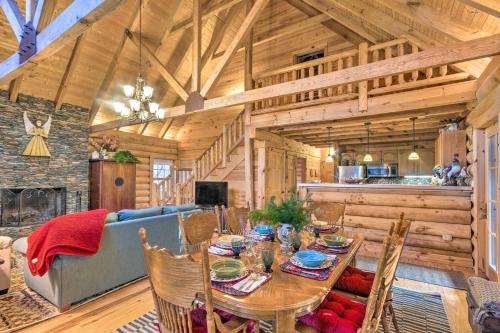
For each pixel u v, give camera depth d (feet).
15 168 17.44
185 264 4.07
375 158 27.09
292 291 4.70
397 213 13.92
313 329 5.28
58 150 19.58
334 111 15.31
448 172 13.67
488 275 10.87
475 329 6.70
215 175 22.11
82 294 9.04
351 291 6.70
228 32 24.43
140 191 25.82
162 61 23.07
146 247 4.69
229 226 9.40
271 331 7.53
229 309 4.51
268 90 12.39
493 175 10.52
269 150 20.35
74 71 18.79
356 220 14.93
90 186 21.39
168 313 4.60
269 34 22.70
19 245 10.00
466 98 11.83
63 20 8.34
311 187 16.21
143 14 19.75
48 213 19.25
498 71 8.54
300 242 6.85
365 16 13.51
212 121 27.30
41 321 8.04
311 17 20.57
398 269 12.50
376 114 14.90
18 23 10.28
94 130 21.20
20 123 17.66
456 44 8.40
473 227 12.12
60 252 8.45
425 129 19.69
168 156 28.60
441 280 11.19
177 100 26.89
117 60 20.38
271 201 7.30
